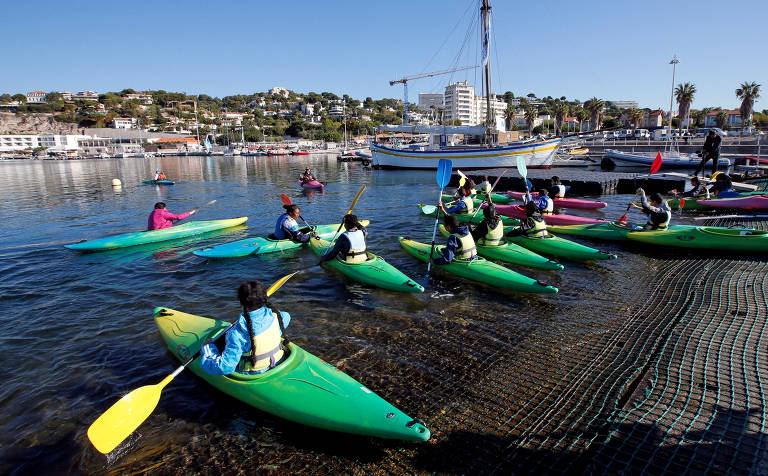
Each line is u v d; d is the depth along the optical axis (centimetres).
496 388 430
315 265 840
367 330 564
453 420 383
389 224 1255
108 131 12862
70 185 2680
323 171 3712
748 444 333
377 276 705
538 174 2373
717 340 505
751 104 5372
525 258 781
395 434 334
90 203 1828
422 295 684
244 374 391
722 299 629
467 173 2642
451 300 663
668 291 679
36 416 404
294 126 13038
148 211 1595
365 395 374
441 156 3303
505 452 342
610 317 593
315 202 1789
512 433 364
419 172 3388
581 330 556
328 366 411
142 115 15950
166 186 2567
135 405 362
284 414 371
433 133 3750
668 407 385
